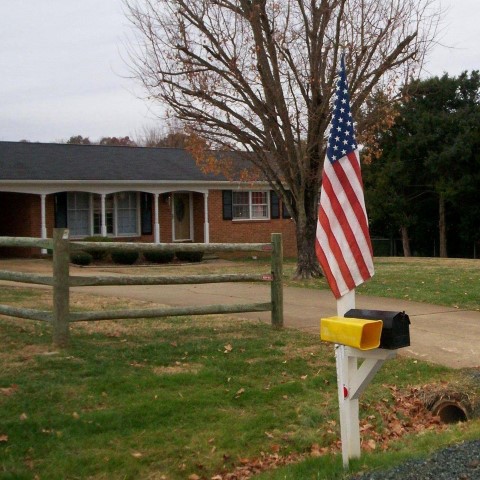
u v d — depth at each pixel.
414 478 5.18
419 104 34.81
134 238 27.14
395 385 8.04
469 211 34.22
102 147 28.80
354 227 5.74
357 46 15.95
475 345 9.71
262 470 6.04
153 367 7.93
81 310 11.16
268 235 30.02
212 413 6.87
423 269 19.52
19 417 6.30
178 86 16.58
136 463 5.90
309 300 13.47
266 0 16.11
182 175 27.48
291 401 7.34
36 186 23.77
